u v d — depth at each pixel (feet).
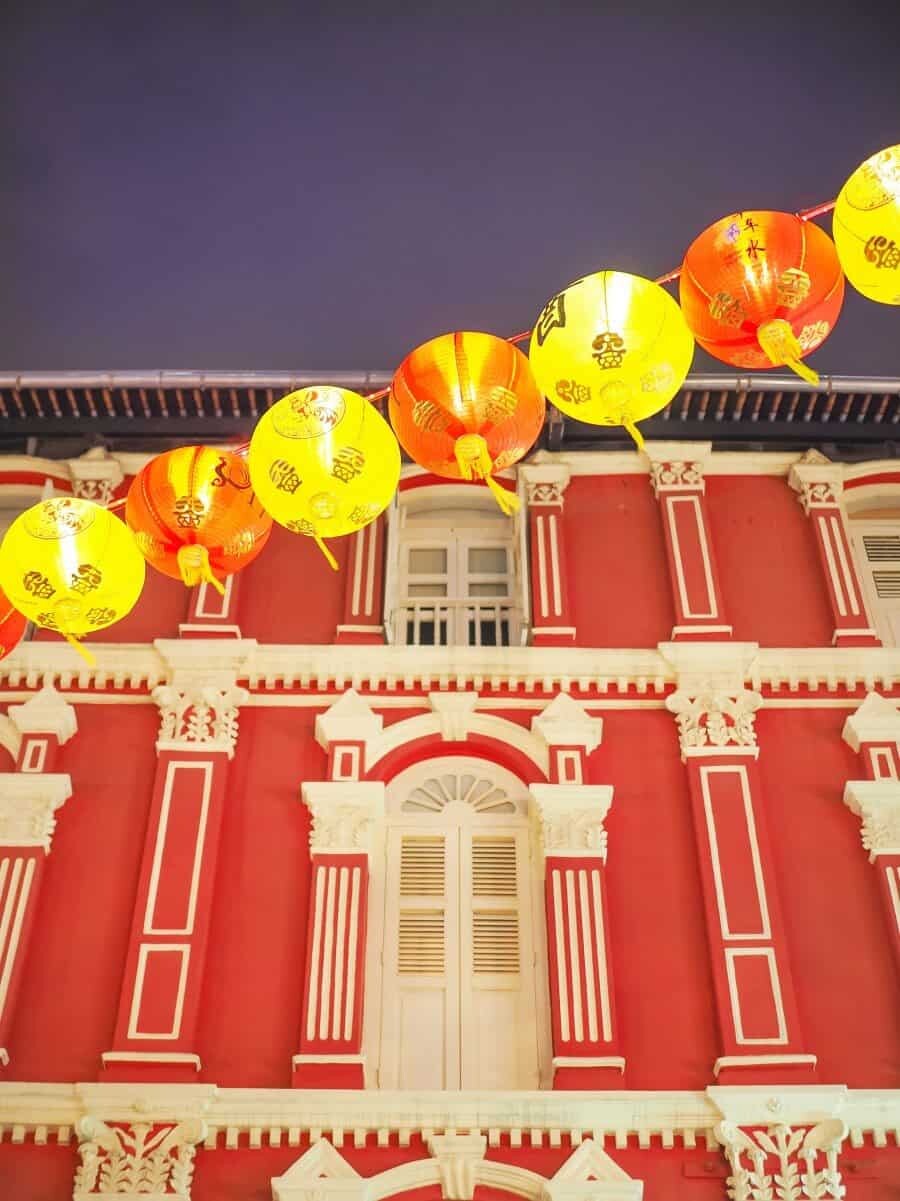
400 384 28.60
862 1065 36.42
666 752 41.91
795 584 45.93
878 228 26.35
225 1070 36.19
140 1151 34.24
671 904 39.11
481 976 38.73
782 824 40.57
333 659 43.11
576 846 39.47
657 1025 37.04
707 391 47.21
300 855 39.93
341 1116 34.91
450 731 42.11
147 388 46.98
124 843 40.06
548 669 43.09
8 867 38.96
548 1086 36.63
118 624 44.57
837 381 46.75
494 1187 34.27
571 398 27.43
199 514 30.40
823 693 42.98
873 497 48.67
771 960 37.58
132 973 37.14
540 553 46.06
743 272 27.71
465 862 40.57
